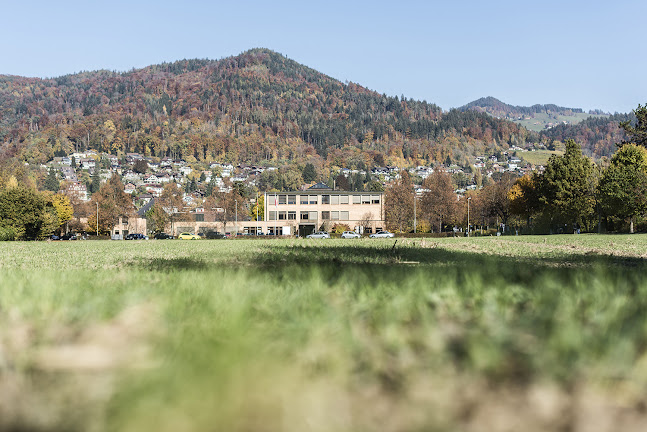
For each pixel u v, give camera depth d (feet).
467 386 7.09
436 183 313.94
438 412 6.14
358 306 12.62
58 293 15.96
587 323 10.37
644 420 6.04
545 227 262.26
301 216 344.28
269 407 6.18
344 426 5.75
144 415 5.77
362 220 338.34
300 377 7.30
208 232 347.15
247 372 7.14
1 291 17.07
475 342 8.38
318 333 9.37
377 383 7.30
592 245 91.66
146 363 7.91
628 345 8.05
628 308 11.71
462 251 66.85
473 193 391.65
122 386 6.63
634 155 214.48
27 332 10.53
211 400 6.15
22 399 6.57
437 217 311.06
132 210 356.38
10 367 8.01
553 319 10.27
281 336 9.45
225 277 20.20
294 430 5.62
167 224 339.16
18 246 124.36
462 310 12.50
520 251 68.39
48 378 7.41
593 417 6.11
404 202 311.68
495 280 18.29
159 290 16.96
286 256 51.75
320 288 16.12
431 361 7.98
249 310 11.80
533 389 6.97
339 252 59.26
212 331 9.68
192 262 44.45
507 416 6.12
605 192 203.31
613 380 7.09
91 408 6.20
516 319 11.02
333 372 7.52
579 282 16.93
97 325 11.13
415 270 25.77
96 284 20.53
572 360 7.58
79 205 394.73
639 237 145.38
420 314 11.82
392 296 14.42
